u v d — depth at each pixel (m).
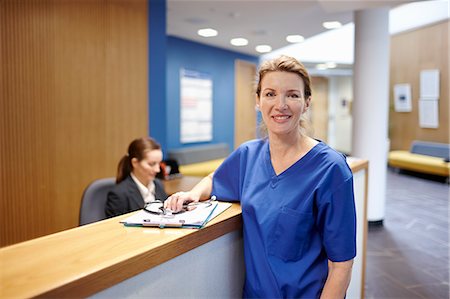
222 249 1.21
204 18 4.73
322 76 12.05
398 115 8.87
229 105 7.55
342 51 9.70
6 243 2.73
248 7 4.21
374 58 4.22
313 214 1.15
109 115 3.32
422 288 2.88
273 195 1.20
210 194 1.47
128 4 3.41
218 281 1.20
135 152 1.99
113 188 2.00
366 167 2.33
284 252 1.16
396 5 4.05
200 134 6.92
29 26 2.75
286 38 5.96
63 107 2.98
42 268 0.77
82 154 3.13
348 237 1.12
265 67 1.17
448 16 7.37
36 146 2.85
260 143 1.37
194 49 6.52
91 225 1.08
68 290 0.71
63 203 3.03
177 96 6.31
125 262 0.82
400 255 3.53
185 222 1.07
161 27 3.76
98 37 3.19
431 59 7.87
